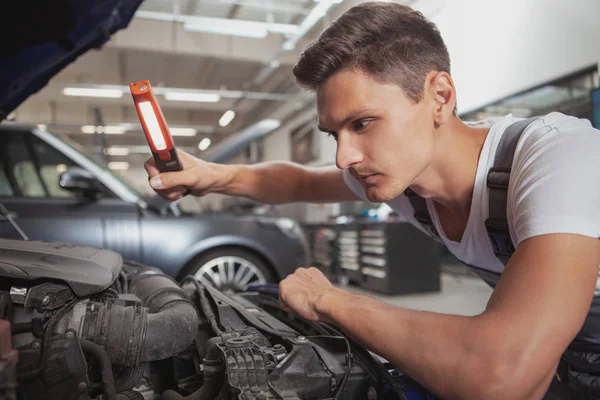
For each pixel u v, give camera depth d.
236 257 2.76
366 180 0.63
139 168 17.55
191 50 7.82
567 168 0.52
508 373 0.45
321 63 0.58
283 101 10.79
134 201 2.58
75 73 9.91
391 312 0.54
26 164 2.49
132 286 0.89
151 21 7.60
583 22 3.91
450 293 4.47
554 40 4.20
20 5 0.79
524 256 0.50
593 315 0.69
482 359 0.46
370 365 0.65
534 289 0.47
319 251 5.66
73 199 2.40
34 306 0.58
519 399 0.45
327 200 1.13
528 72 4.46
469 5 5.13
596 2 3.82
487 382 0.45
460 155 0.71
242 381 0.56
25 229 2.24
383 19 0.58
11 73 1.00
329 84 0.59
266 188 1.05
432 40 0.61
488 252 0.77
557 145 0.56
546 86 4.34
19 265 0.61
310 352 0.65
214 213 3.24
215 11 7.29
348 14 0.60
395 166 0.60
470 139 0.72
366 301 0.57
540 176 0.54
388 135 0.58
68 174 2.28
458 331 0.48
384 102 0.57
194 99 11.20
